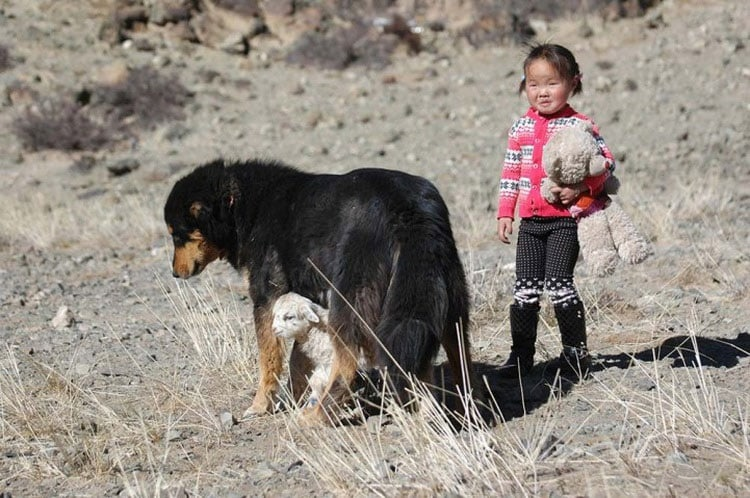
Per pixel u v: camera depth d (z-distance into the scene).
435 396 8.71
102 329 12.48
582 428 7.84
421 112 30.38
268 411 9.09
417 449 7.21
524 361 9.43
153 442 8.45
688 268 13.29
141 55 34.16
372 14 37.09
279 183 9.13
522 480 6.81
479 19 35.78
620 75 30.41
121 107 31.30
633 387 8.81
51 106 30.41
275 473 7.49
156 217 21.33
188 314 11.64
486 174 24.72
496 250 16.39
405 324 7.64
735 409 8.02
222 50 35.31
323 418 8.30
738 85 28.58
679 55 31.16
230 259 9.59
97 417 8.98
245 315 12.58
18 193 25.84
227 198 9.27
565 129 8.52
